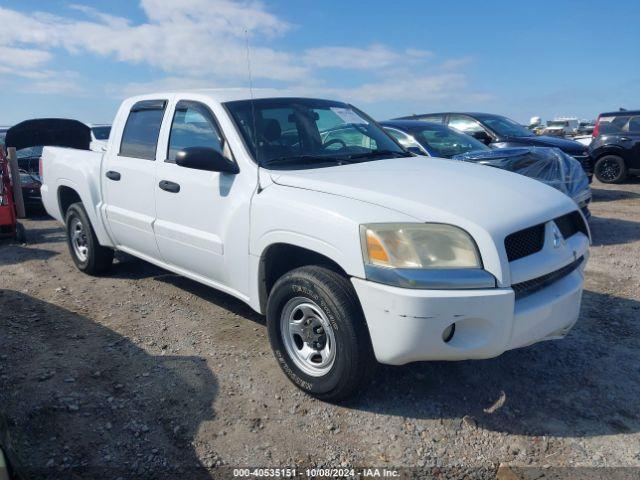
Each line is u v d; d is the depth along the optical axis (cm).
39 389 352
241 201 377
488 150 757
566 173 695
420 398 343
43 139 898
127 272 601
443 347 289
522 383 361
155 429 314
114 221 518
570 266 344
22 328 449
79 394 347
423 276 284
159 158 461
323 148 429
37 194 973
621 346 411
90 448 298
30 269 624
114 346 416
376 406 335
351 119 476
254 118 403
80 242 598
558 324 322
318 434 311
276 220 346
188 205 425
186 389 354
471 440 306
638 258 638
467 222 296
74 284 566
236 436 309
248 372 375
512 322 294
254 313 478
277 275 378
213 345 416
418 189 331
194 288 544
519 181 371
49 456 290
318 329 334
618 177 1345
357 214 310
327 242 316
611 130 1350
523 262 303
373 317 298
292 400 342
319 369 336
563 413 329
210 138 419
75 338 430
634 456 291
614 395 346
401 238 293
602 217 904
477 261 291
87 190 545
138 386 358
